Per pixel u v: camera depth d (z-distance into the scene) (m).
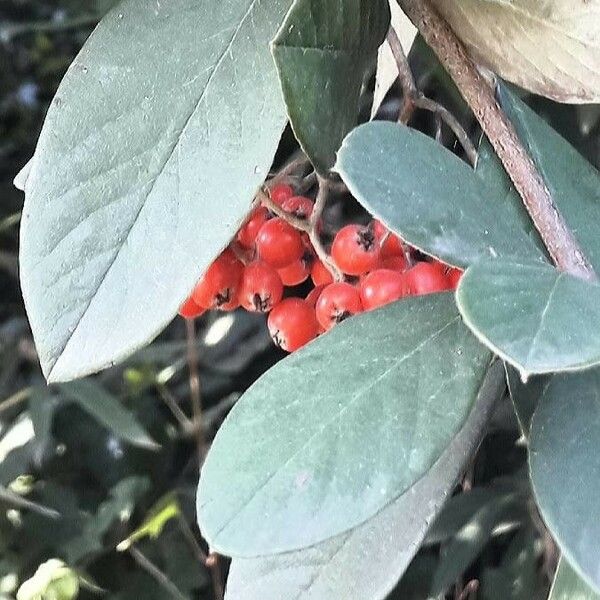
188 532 0.23
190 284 0.10
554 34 0.10
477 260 0.09
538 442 0.09
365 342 0.09
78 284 0.10
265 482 0.08
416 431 0.09
